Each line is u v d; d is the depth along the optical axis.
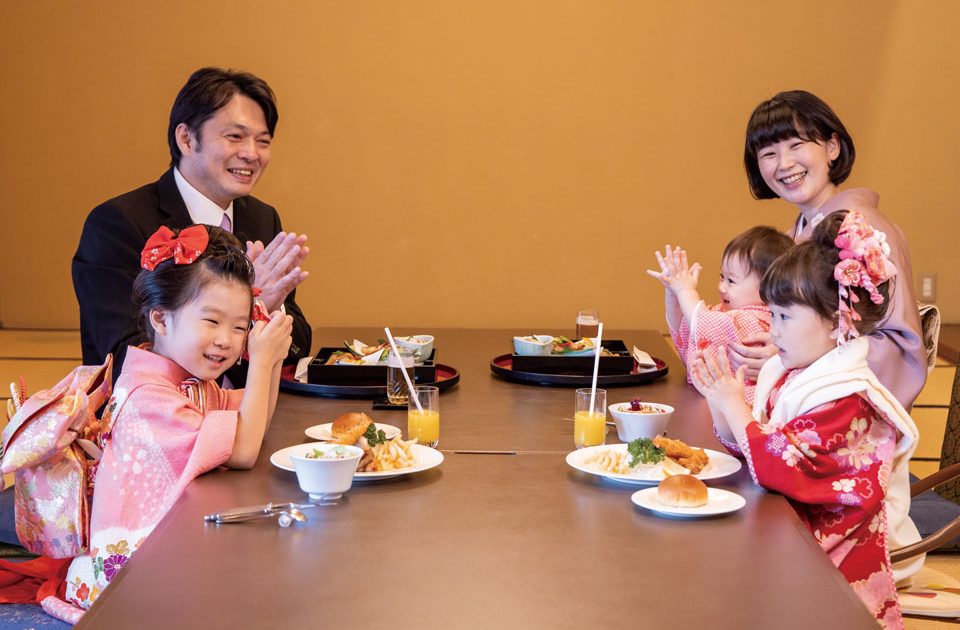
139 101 6.09
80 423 1.73
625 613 1.14
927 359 2.44
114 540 1.69
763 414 1.89
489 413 2.19
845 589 1.22
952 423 3.08
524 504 1.54
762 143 2.72
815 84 6.02
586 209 6.14
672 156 6.09
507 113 6.07
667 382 2.56
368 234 6.17
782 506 1.55
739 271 2.59
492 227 6.16
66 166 6.15
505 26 6.01
